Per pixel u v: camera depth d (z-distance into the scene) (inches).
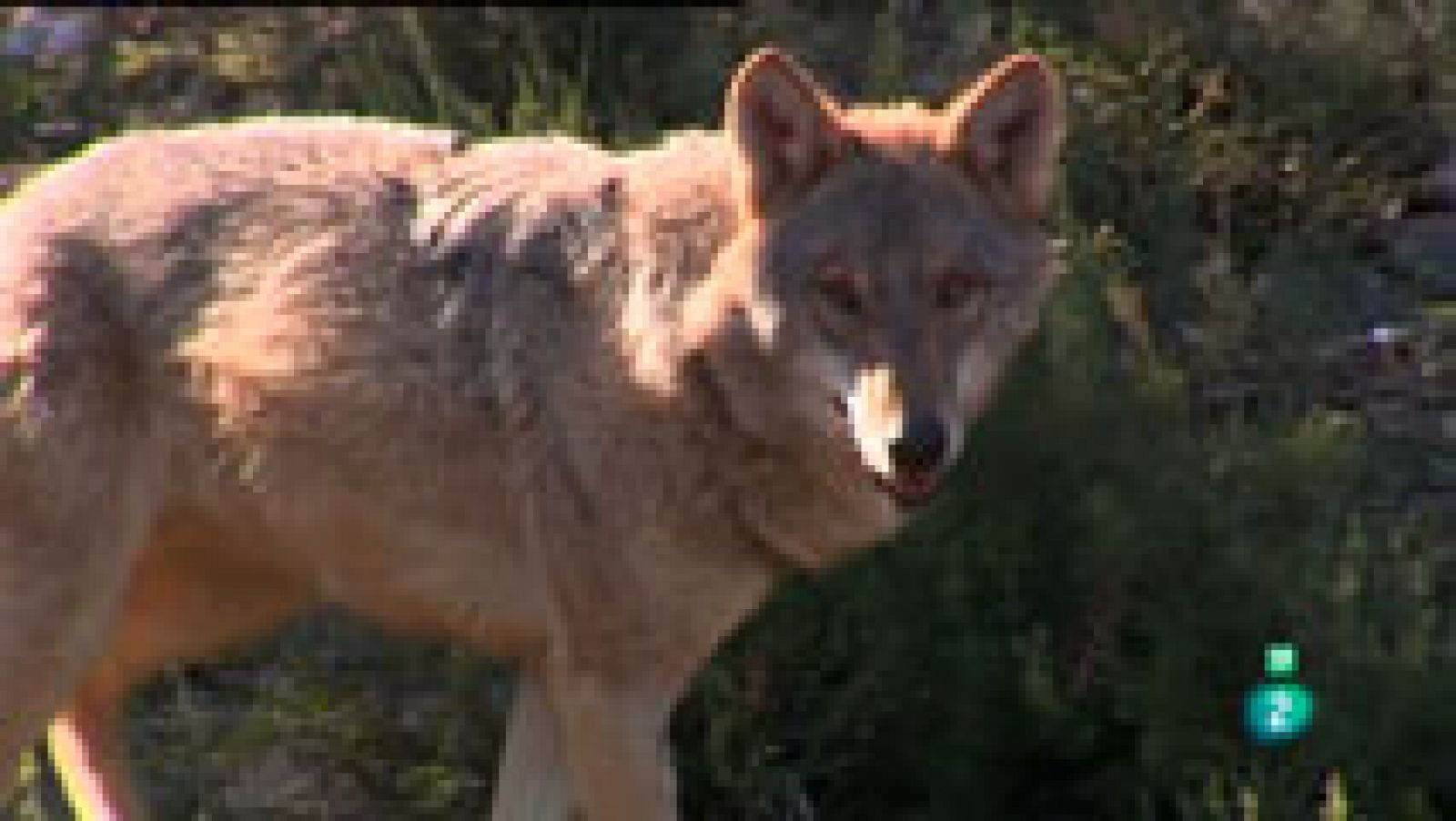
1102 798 507.2
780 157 411.2
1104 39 657.6
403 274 431.2
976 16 668.7
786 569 436.8
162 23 704.4
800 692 514.9
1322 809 475.8
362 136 451.5
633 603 426.0
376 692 532.1
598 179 432.1
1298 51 659.4
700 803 511.5
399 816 510.3
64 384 425.1
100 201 442.0
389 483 431.5
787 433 414.3
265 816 508.4
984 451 523.8
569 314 421.7
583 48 658.2
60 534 428.5
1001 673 506.3
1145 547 515.5
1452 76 657.6
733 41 669.9
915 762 510.6
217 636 473.7
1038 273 421.4
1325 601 509.7
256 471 436.8
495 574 435.8
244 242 436.8
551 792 456.1
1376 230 631.8
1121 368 553.6
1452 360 593.9
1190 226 622.8
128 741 526.3
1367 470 562.6
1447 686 497.0
